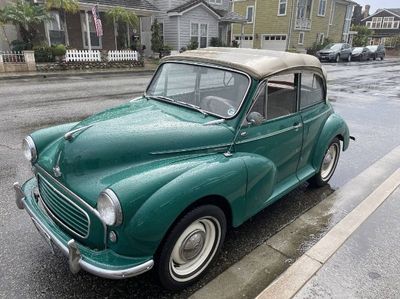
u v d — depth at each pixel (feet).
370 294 9.14
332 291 9.20
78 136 8.89
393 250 11.00
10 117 25.25
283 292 9.05
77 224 8.38
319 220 12.73
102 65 60.90
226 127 9.97
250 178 9.57
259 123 10.26
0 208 12.66
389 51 166.09
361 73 67.92
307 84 12.67
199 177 8.25
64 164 8.62
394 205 13.87
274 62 10.91
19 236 11.06
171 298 8.82
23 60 53.26
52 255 10.20
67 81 45.65
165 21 82.07
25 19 55.47
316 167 14.20
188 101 11.40
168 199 7.66
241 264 10.16
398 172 17.13
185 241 8.62
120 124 9.36
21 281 9.18
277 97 11.19
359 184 15.93
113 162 8.45
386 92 44.04
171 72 12.13
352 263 10.33
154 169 8.26
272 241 11.34
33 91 36.78
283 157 11.99
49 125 23.31
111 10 66.64
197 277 9.31
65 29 66.49
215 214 8.97
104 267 7.45
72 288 8.99
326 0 115.55
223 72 10.71
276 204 13.87
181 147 9.16
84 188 8.16
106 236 7.82
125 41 74.84
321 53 100.53
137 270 7.61
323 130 14.05
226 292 9.07
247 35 120.98
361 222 12.53
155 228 7.59
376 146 21.71
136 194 7.50
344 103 35.83
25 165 16.52
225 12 93.97
